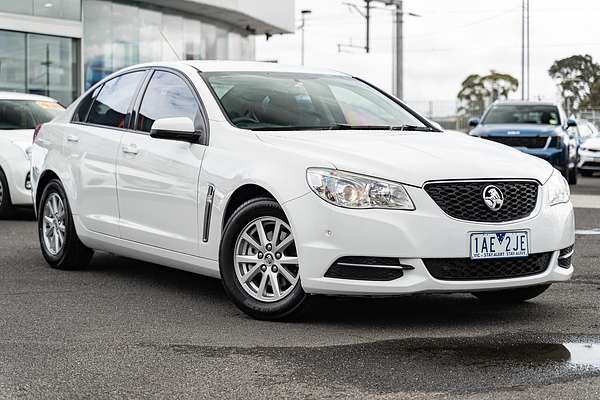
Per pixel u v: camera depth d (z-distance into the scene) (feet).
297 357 18.81
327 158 21.43
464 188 21.06
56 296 25.43
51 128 30.83
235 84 25.45
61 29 99.81
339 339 20.38
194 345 19.84
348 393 16.34
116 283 27.48
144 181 25.80
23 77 97.14
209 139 24.03
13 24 95.09
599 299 24.94
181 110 25.46
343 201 20.76
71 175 28.99
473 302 24.68
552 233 21.91
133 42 111.34
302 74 27.20
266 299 22.26
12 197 44.96
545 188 22.12
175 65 26.78
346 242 20.66
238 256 22.67
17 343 20.07
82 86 103.19
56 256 29.89
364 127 24.97
